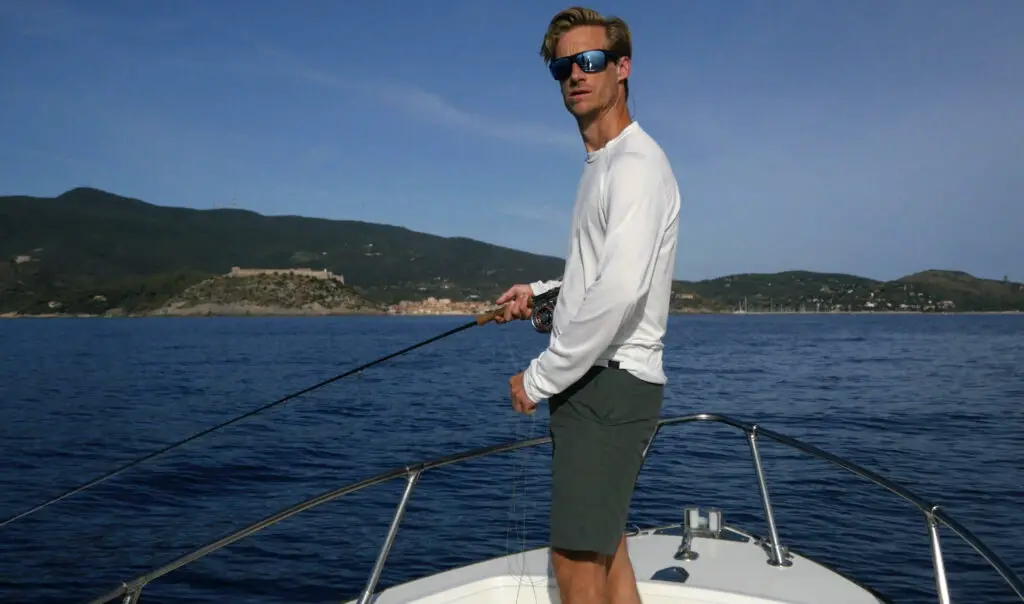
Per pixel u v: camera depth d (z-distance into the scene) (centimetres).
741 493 925
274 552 742
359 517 854
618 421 201
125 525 848
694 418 327
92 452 1357
